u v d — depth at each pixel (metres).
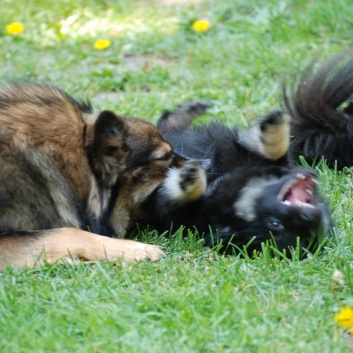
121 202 13.70
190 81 21.77
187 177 13.41
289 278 12.05
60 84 21.69
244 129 15.88
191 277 12.09
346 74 17.78
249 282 11.88
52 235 12.76
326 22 24.41
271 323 10.55
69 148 13.20
